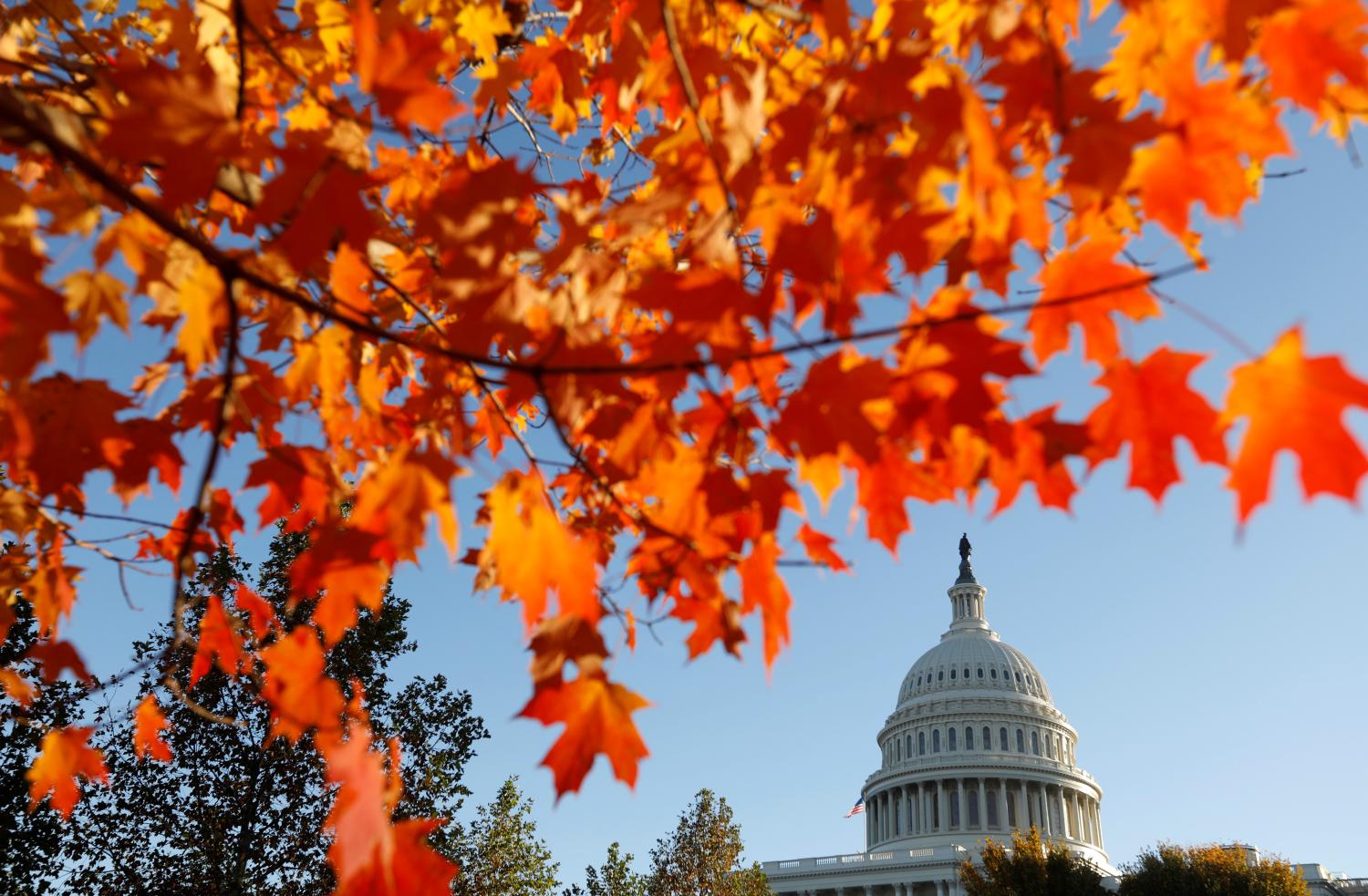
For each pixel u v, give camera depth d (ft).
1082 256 9.01
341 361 11.91
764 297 8.99
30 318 7.95
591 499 13.76
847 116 8.75
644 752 9.77
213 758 63.36
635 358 10.14
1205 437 8.46
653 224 9.66
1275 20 8.43
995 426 8.57
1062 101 8.45
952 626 412.77
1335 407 7.40
